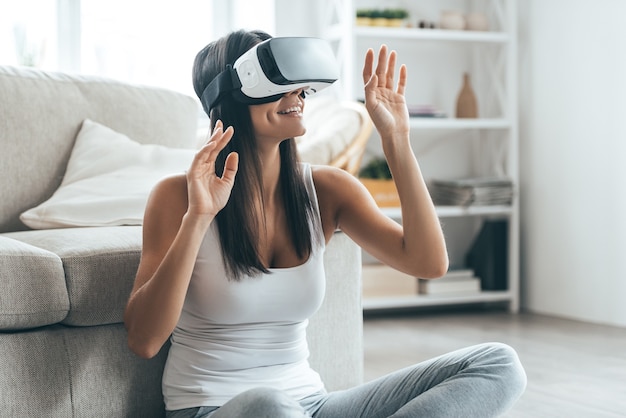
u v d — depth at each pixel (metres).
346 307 2.40
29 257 1.74
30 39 3.68
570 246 4.20
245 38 1.64
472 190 4.27
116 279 1.85
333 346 2.38
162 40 4.00
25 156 2.48
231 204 1.58
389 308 4.45
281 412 1.30
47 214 2.28
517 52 4.52
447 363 1.55
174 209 1.61
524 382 1.54
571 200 4.20
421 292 4.29
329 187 1.77
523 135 4.50
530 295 4.46
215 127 1.64
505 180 4.34
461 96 4.42
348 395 1.63
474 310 4.47
